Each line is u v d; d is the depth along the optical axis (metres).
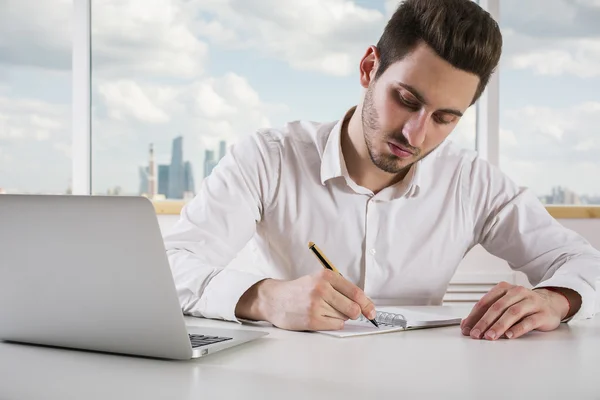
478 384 0.67
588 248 1.41
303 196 1.45
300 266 1.46
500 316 0.99
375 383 0.67
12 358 0.79
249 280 1.08
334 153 1.41
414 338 0.96
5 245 0.81
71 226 0.76
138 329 0.77
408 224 1.46
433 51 1.10
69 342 0.83
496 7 2.83
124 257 0.75
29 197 0.78
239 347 0.87
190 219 1.36
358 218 1.44
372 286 1.45
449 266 1.51
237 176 1.41
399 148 1.18
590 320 1.18
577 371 0.75
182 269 1.17
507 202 1.52
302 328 1.00
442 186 1.50
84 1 2.85
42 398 0.62
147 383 0.67
